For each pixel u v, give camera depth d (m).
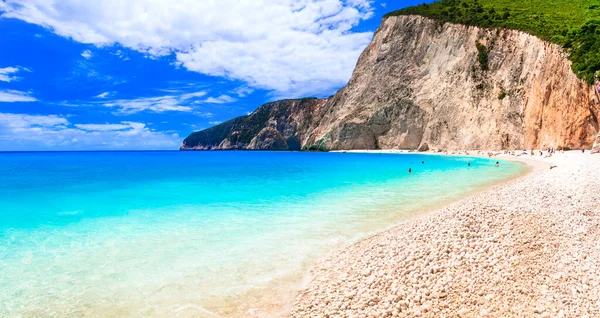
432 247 8.48
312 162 52.09
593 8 63.03
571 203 12.84
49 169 44.41
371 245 9.77
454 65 74.44
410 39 86.81
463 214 11.19
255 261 9.05
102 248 10.12
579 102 46.81
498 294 6.36
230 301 7.00
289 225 12.52
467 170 33.41
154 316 6.51
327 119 105.88
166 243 10.55
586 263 7.38
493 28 69.44
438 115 73.06
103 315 6.55
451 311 5.94
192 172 37.28
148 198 18.81
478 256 7.86
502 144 59.50
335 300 6.69
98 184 25.95
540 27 62.06
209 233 11.58
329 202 16.98
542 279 6.82
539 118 53.22
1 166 52.03
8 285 7.73
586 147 46.06
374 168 38.56
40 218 14.01
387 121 83.94
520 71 61.44
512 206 12.51
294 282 7.80
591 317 5.50
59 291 7.46
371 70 93.19
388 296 6.48
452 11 83.62
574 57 49.38
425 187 21.70
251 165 48.66
